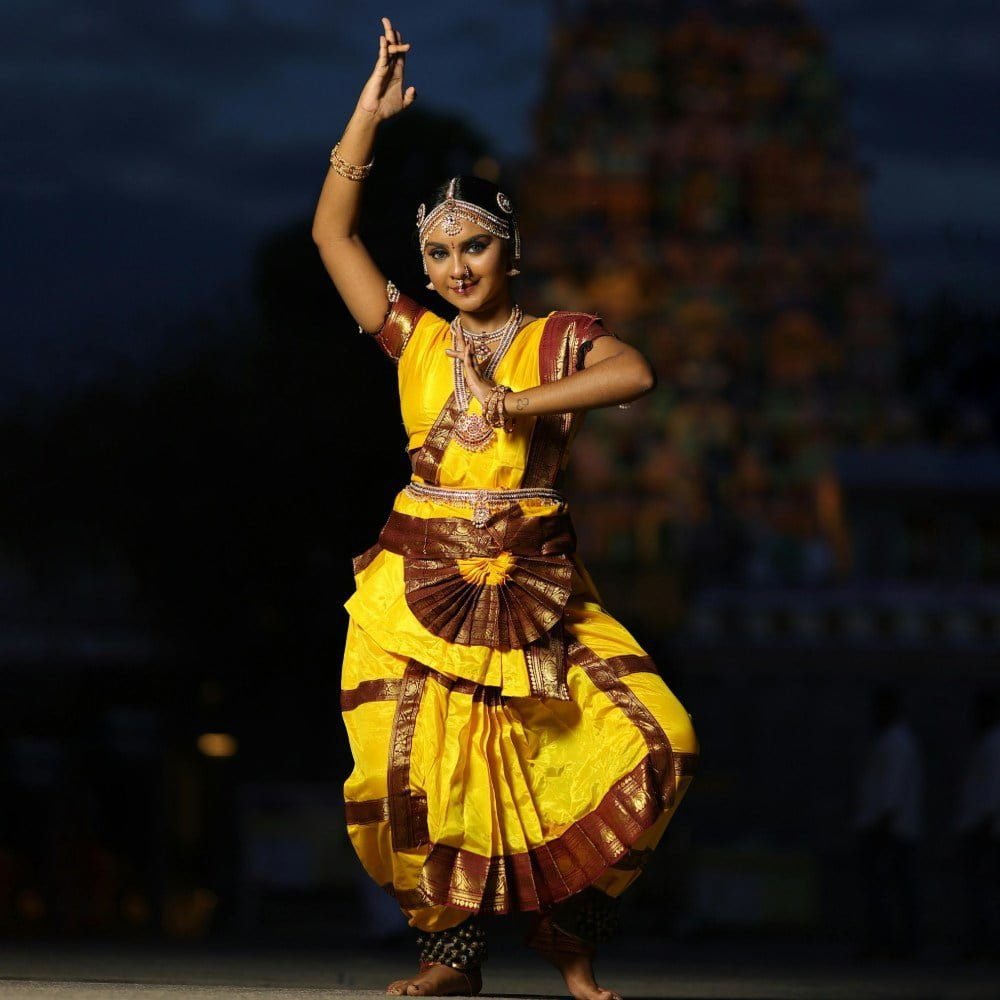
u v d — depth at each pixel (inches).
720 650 2701.8
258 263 2672.2
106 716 2586.1
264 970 710.5
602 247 3865.7
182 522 2276.1
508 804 395.9
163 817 2564.0
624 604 3011.8
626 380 393.4
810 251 3848.4
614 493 3661.4
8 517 2326.5
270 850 2524.6
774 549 2832.2
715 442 3698.3
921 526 2797.7
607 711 401.7
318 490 2257.6
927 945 1519.4
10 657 2738.7
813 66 3991.1
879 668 2691.9
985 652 2689.5
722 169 3914.9
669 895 2063.2
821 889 2452.0
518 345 415.8
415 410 417.7
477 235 412.5
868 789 1136.8
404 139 2706.7
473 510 405.4
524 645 399.2
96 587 2783.0
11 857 2222.0
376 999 391.9
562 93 3964.1
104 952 959.6
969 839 1165.1
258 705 2551.7
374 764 402.9
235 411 2276.1
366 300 430.0
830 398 3727.9
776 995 542.3
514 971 767.7
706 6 4008.4
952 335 2770.7
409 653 402.0
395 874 401.7
